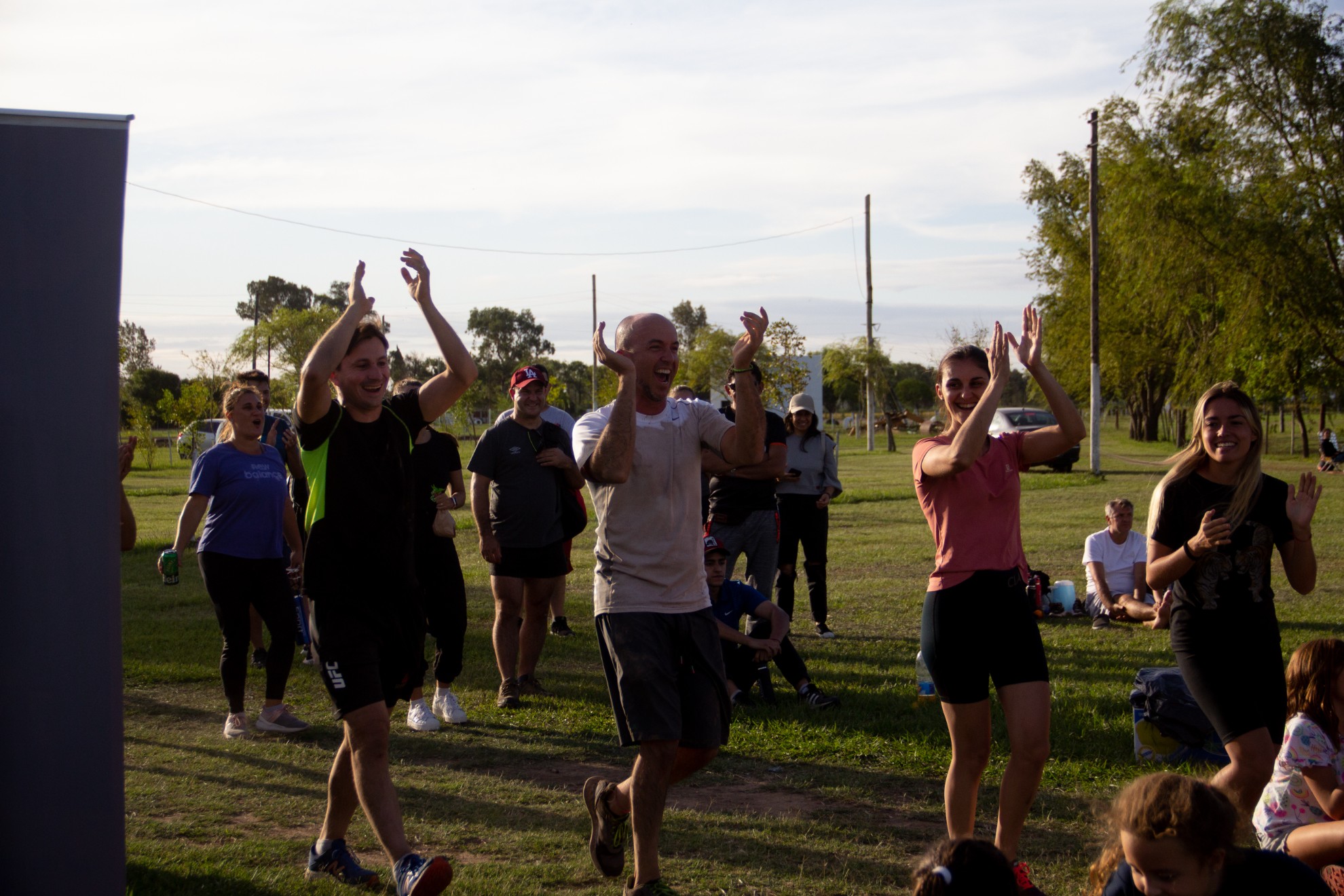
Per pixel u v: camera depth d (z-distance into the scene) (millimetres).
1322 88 28297
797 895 3785
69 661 2736
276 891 3713
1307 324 28938
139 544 15273
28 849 2717
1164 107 30344
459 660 6293
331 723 6227
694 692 3779
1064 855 4156
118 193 2744
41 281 2682
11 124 2652
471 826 4488
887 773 5242
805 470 8633
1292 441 40062
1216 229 29016
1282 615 9281
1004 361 3660
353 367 3691
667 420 3846
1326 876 3039
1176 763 5180
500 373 106062
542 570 6660
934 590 3752
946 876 2270
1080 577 11531
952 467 3586
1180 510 3904
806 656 8055
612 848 3766
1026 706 3578
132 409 42750
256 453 6098
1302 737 3451
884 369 48062
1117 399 52906
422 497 6156
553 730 6105
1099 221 36125
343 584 3652
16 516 2684
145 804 4742
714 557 6551
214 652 8180
